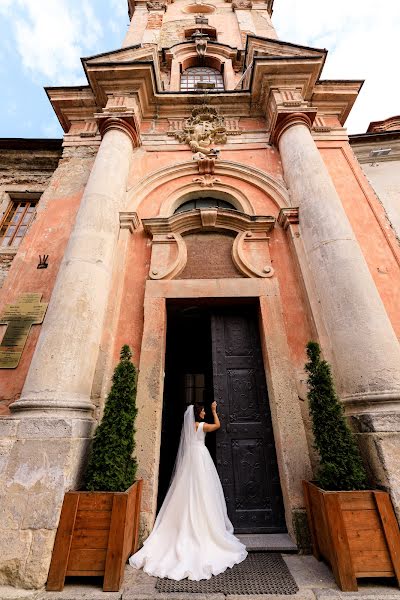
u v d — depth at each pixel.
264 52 7.79
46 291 5.09
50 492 2.86
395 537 2.71
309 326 4.62
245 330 4.96
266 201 5.99
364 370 3.72
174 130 7.06
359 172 6.29
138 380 4.14
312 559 3.11
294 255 5.19
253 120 7.34
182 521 3.23
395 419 3.25
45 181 7.43
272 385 4.18
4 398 4.26
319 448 3.18
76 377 3.64
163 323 4.58
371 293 4.21
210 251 5.44
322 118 7.34
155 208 5.93
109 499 2.85
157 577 2.76
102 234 4.81
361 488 2.93
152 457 3.72
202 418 4.16
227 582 2.67
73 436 3.14
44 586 2.57
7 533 2.72
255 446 4.17
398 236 6.16
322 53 7.10
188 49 9.77
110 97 6.88
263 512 3.81
